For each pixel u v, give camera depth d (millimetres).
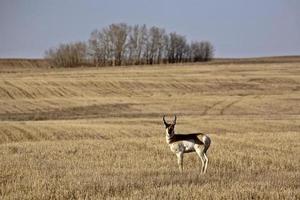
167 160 76438
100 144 99250
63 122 157500
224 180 55156
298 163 72625
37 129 133000
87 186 51094
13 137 119750
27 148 93312
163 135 122312
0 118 179375
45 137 119875
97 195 47031
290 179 55875
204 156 66062
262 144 96188
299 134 117750
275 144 96312
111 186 50906
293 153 83812
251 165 71375
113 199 44906
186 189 48656
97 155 82875
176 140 66312
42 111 198500
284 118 172125
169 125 67000
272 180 54906
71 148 92875
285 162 73250
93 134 124312
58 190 49031
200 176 58219
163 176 58031
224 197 45344
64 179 55469
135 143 100188
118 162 73625
